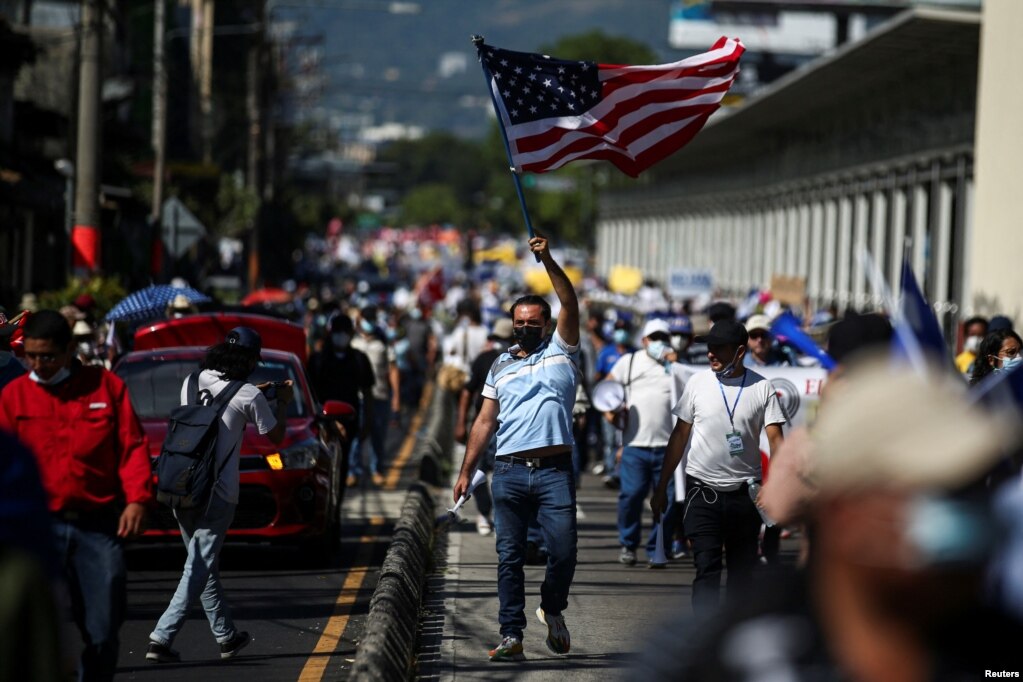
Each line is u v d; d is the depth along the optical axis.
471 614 36.22
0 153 106.75
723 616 8.79
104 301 72.69
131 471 23.72
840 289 157.38
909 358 11.91
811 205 174.88
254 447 42.78
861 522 7.82
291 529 42.62
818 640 8.36
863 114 150.75
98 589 23.55
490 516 50.50
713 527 29.42
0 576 11.72
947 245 121.44
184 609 30.45
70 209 79.88
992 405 9.59
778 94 155.62
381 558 46.62
